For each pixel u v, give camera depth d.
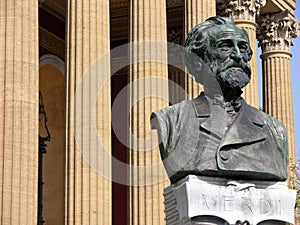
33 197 50.00
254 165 19.80
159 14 56.66
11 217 48.84
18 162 49.78
